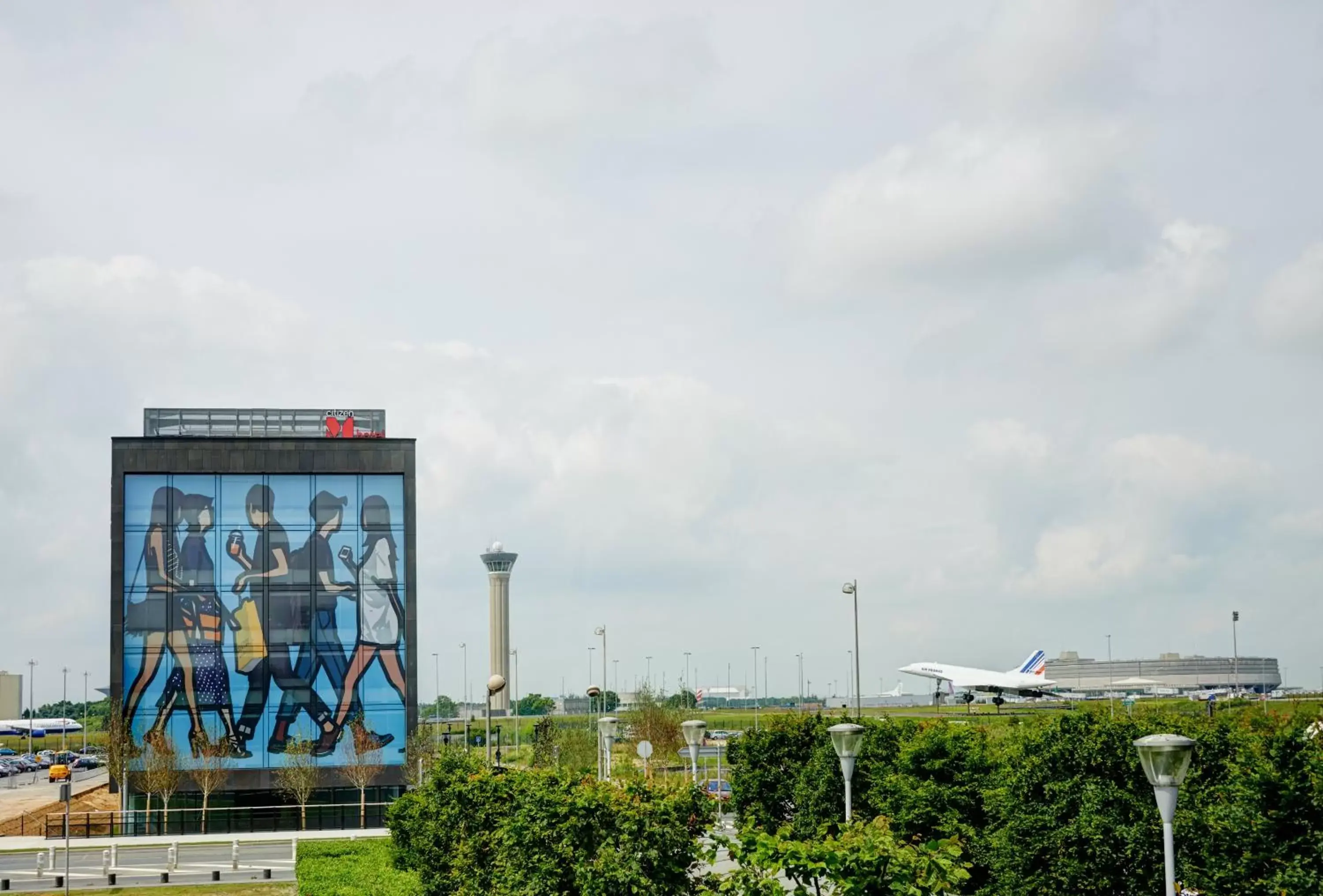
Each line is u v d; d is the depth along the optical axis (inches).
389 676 3612.2
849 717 2222.0
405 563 3661.4
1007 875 1482.5
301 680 3580.2
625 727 5012.3
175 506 3597.4
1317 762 1200.8
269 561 3612.2
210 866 2655.0
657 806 1258.0
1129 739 1422.2
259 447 3646.7
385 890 1791.3
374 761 3553.2
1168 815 1021.8
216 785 3484.3
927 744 1834.4
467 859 1520.7
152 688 3523.6
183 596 3567.9
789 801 2188.7
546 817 1295.5
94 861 2787.9
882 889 938.7
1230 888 1234.6
